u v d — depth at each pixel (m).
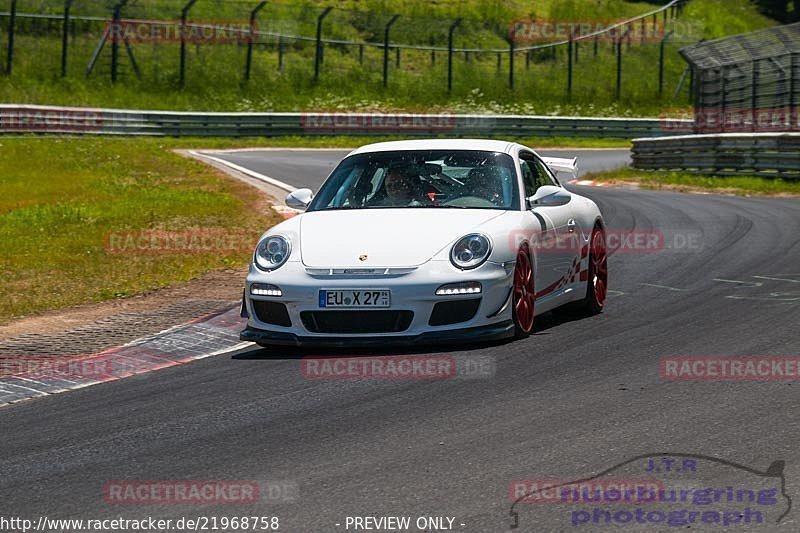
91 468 16.67
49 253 48.09
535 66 195.75
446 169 27.59
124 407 20.88
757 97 115.56
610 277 36.56
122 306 34.50
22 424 19.98
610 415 18.38
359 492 14.75
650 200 68.56
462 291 23.73
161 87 163.38
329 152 122.56
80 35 171.62
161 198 70.25
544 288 26.77
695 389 20.09
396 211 26.33
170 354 26.14
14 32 166.38
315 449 17.05
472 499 14.26
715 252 41.72
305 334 24.16
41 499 15.19
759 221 52.47
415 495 14.52
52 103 148.25
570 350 24.16
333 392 20.95
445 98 176.25
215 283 38.81
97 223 58.59
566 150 135.62
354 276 23.80
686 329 26.55
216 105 161.25
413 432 17.77
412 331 23.75
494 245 24.41
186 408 20.41
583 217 29.72
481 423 18.16
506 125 146.75
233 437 18.08
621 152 132.88
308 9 199.62
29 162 94.38
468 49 191.25
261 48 183.00
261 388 21.70
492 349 24.36
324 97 170.75
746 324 26.86
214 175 86.44
